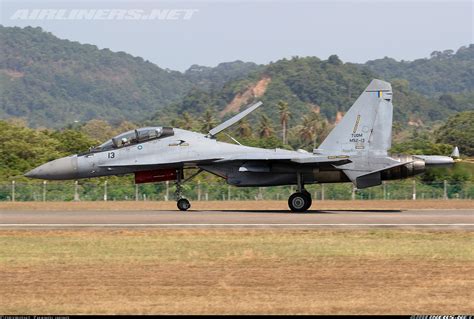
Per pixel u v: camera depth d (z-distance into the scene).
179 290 60.06
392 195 184.62
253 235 86.88
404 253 75.06
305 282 62.72
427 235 87.12
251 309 54.97
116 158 122.06
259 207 142.12
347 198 186.62
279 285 61.69
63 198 179.38
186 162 120.12
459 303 56.66
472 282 62.91
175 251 75.88
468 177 182.88
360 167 119.62
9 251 76.06
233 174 121.81
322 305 55.97
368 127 120.56
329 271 66.69
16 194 178.00
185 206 124.81
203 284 61.97
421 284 62.19
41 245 79.81
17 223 98.88
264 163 119.38
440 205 148.88
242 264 69.50
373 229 92.06
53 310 54.56
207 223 98.38
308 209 131.12
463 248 78.06
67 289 60.34
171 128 123.69
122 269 67.38
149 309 54.91
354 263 70.06
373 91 120.88
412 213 117.75
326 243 80.88
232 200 180.75
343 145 120.69
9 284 61.94
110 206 145.25
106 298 57.72
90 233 88.75
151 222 99.62
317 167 119.62
